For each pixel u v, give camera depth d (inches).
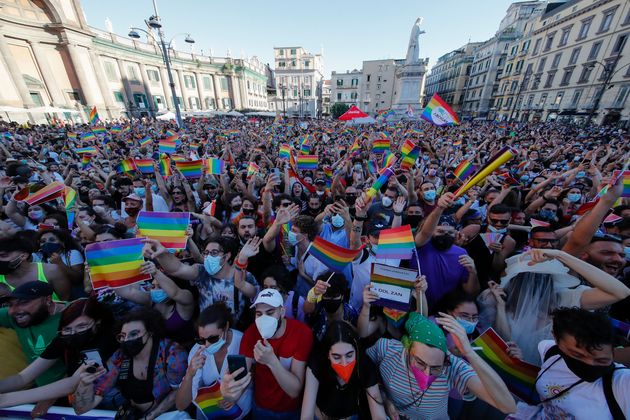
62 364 85.0
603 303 75.5
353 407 74.7
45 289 82.4
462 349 66.7
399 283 85.6
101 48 1317.7
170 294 95.7
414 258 112.0
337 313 96.0
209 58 2075.5
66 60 1171.3
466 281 105.4
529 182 285.6
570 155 432.1
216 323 78.5
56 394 73.1
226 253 106.7
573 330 61.5
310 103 2832.2
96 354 77.8
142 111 1574.8
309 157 289.0
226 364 82.8
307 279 129.5
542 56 1632.6
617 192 85.5
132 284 100.7
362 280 117.8
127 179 250.1
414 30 1269.7
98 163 379.9
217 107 2172.7
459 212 160.9
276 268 105.7
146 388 80.7
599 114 1205.7
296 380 76.5
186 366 87.7
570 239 98.3
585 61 1310.3
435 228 103.7
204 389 77.0
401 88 1348.4
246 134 797.2
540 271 85.2
